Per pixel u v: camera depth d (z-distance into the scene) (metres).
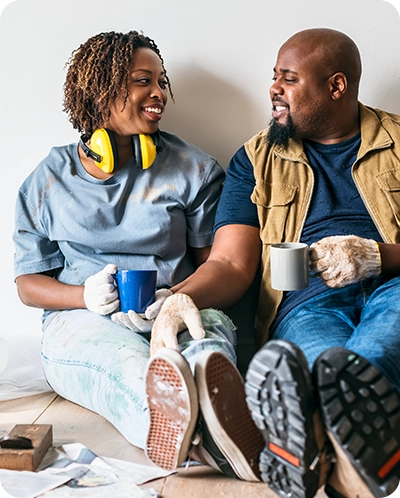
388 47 2.07
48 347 1.82
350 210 1.82
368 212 1.81
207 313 1.66
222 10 2.09
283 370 1.04
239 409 1.29
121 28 2.12
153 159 1.93
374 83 2.09
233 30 2.10
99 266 1.94
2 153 2.20
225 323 1.66
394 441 1.04
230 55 2.12
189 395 1.25
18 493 1.31
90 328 1.75
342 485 1.12
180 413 1.28
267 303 1.86
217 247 1.88
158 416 1.33
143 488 1.33
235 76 2.12
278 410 1.07
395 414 1.05
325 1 2.06
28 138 2.19
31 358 2.14
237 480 1.38
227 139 2.16
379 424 1.04
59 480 1.36
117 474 1.39
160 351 1.27
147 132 1.92
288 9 2.07
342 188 1.83
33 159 2.20
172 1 2.10
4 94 2.17
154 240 1.93
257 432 1.32
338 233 1.80
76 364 1.70
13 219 2.23
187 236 2.04
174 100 2.15
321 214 1.82
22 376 2.03
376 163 1.83
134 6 2.11
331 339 1.55
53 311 1.96
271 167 1.89
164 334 1.53
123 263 1.95
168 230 1.94
